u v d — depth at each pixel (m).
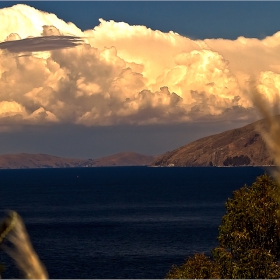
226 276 44.00
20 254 4.33
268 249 43.53
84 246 156.25
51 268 123.75
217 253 44.81
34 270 4.30
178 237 169.25
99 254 141.38
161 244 156.12
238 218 44.16
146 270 118.88
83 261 131.50
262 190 43.59
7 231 4.36
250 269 41.38
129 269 120.50
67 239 171.25
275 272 40.97
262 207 42.78
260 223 43.03
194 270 44.81
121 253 142.12
